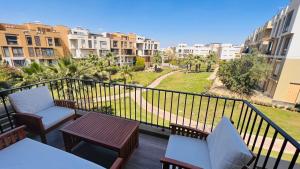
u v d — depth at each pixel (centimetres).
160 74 3047
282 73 1219
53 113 256
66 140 212
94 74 1650
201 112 1120
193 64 3469
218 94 1544
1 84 812
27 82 830
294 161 99
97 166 130
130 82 2219
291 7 1177
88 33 3075
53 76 854
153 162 206
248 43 2997
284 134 107
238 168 116
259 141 687
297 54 1146
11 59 1816
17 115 226
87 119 237
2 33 1723
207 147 180
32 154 144
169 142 187
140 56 3647
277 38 1423
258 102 1323
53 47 2233
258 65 1384
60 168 127
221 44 5819
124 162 195
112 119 239
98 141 185
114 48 3086
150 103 1293
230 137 137
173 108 1193
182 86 2053
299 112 1159
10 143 160
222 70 1694
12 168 128
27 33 1925
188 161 155
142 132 275
